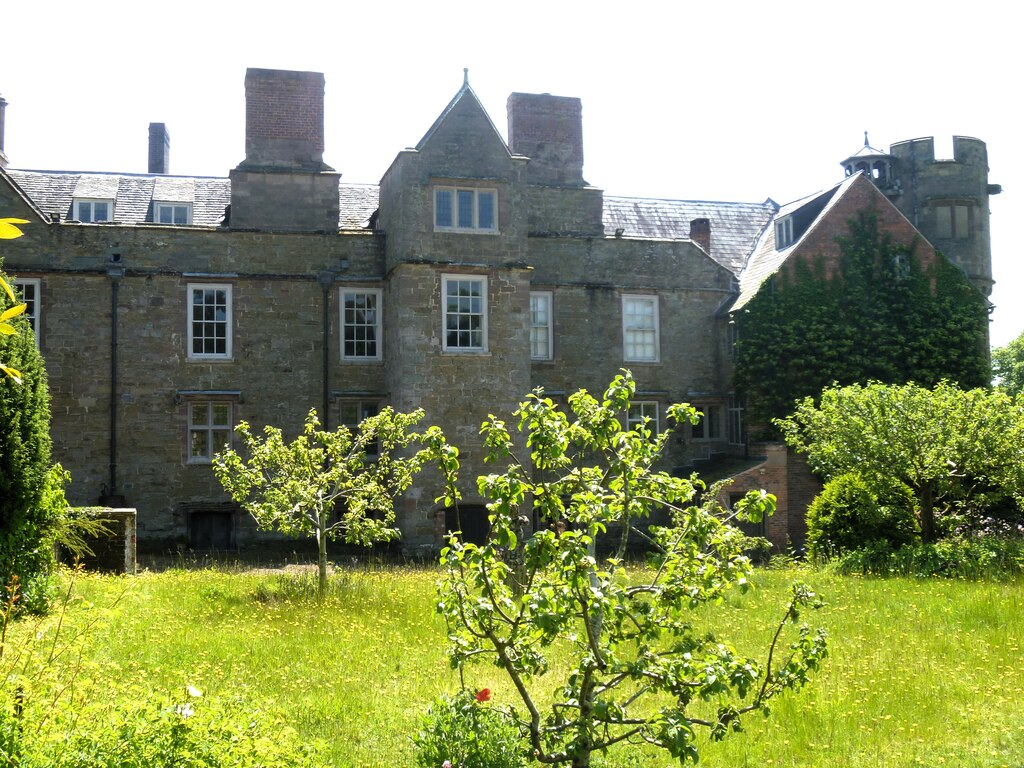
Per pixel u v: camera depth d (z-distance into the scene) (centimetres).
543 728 687
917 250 3034
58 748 570
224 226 2841
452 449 714
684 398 3075
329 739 810
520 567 891
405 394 2553
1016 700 976
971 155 3603
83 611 1027
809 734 872
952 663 1124
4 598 1221
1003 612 1422
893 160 3659
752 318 2919
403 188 2600
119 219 2991
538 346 2958
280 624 1290
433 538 2531
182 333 2631
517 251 2670
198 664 1036
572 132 3197
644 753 809
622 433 712
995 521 2389
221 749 614
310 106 2816
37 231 2545
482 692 715
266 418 2666
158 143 3644
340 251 2752
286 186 2772
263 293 2692
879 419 2155
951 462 2088
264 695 923
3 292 1369
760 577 1812
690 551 668
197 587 1611
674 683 640
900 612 1455
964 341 3008
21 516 1321
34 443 1360
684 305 3112
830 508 2256
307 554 2497
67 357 2544
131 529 1850
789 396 2870
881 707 949
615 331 3030
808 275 2955
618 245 3061
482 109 2678
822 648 672
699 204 3634
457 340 2614
